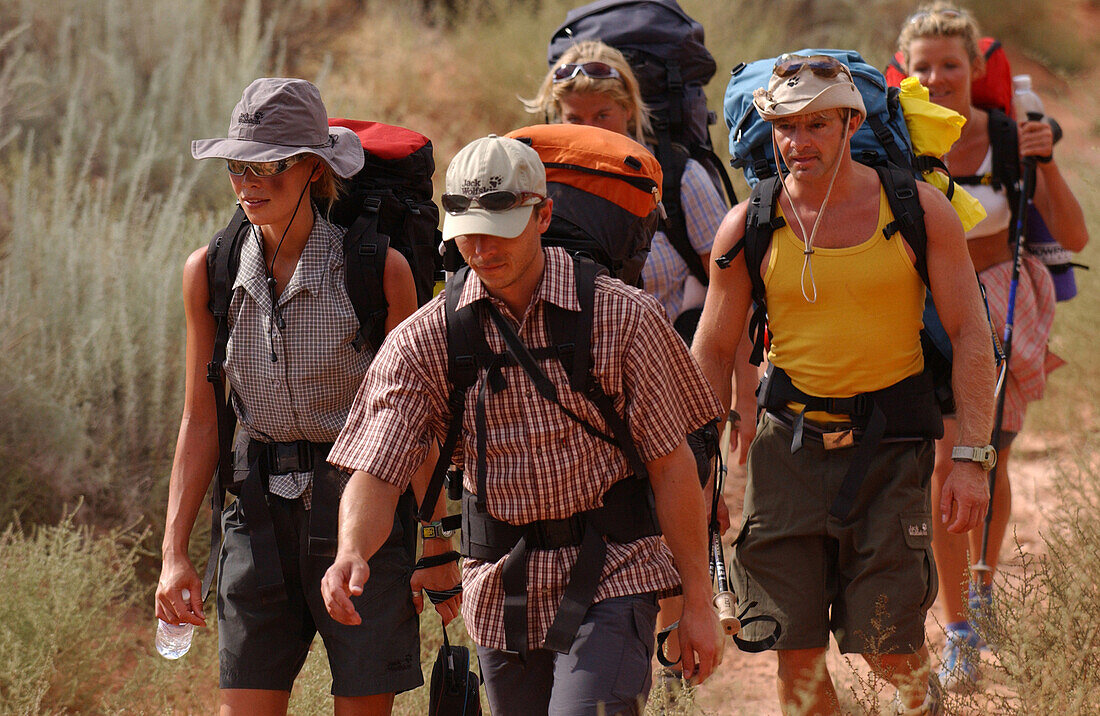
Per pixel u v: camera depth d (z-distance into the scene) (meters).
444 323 8.92
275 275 10.16
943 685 13.01
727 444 17.84
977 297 11.02
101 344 18.30
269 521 10.16
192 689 13.99
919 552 11.34
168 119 26.22
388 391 8.95
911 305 11.07
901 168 11.34
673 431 9.01
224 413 10.33
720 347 11.80
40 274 19.33
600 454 9.09
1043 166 16.50
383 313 10.15
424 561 10.34
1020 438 24.02
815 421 11.42
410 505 10.51
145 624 16.42
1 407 17.23
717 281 11.70
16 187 20.66
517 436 8.93
